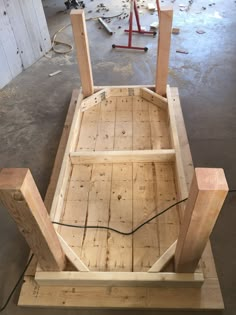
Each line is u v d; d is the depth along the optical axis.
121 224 1.68
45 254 1.31
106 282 1.40
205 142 2.25
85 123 2.35
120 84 2.92
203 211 1.02
